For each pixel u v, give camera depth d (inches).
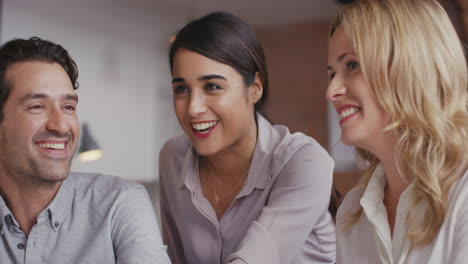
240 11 275.9
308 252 68.0
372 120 42.4
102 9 220.4
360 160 51.8
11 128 52.8
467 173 39.4
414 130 40.6
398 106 40.9
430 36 40.7
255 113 67.4
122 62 232.7
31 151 52.6
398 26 40.9
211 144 60.8
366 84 41.8
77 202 58.2
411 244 41.6
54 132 52.8
